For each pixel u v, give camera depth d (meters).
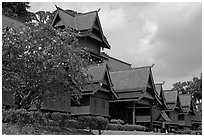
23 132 16.45
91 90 33.97
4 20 29.22
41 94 19.77
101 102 36.97
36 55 17.94
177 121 59.44
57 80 19.22
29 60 18.00
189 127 66.25
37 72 18.39
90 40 43.28
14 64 17.97
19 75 18.53
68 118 22.23
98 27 44.28
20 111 18.23
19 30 19.08
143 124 47.12
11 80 18.44
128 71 46.62
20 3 51.91
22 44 17.83
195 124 69.56
